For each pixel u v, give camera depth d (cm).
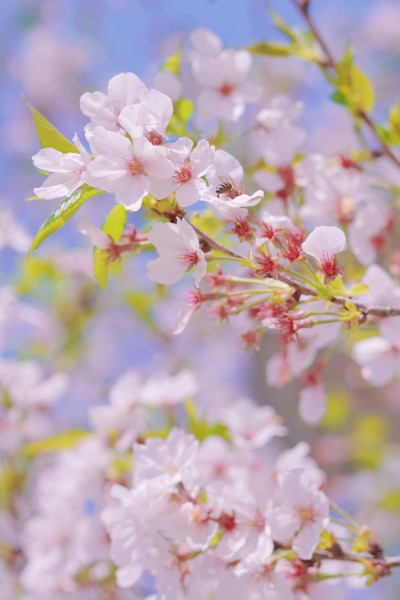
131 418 116
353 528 102
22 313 135
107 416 117
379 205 113
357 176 113
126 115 94
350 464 229
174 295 182
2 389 130
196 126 109
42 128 98
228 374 244
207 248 97
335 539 101
